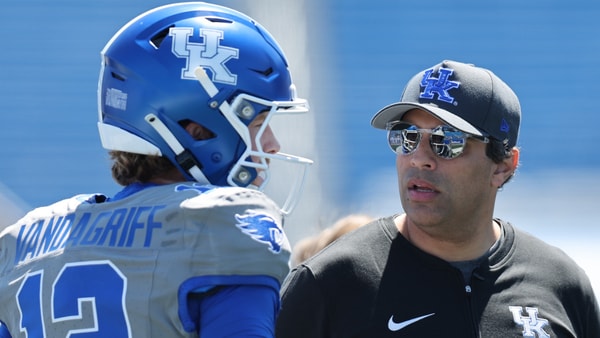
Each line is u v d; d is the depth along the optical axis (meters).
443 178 8.76
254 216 6.68
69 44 32.28
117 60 7.39
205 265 6.41
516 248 9.27
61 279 6.77
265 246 6.57
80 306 6.61
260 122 7.62
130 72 7.32
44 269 6.94
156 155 7.29
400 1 34.69
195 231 6.49
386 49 33.72
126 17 33.12
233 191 6.77
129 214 6.84
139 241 6.62
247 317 6.38
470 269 9.02
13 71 31.47
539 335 8.73
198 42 7.32
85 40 32.47
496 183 9.23
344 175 29.06
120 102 7.36
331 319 8.74
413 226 9.13
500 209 29.47
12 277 7.19
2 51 31.83
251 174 7.55
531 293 8.98
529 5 35.19
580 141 32.94
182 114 7.25
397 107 8.88
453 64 9.11
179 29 7.37
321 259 8.92
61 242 7.00
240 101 7.37
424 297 8.74
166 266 6.45
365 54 33.34
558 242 27.62
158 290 6.41
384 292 8.74
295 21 21.30
